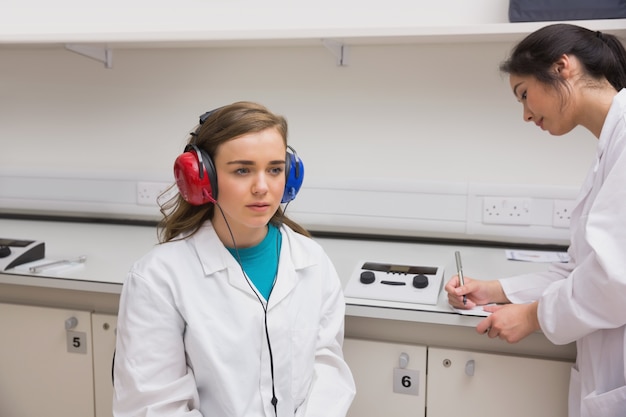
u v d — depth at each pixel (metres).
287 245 1.22
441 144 1.93
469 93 1.88
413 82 1.92
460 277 1.39
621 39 1.68
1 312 1.66
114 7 2.08
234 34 1.68
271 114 1.10
